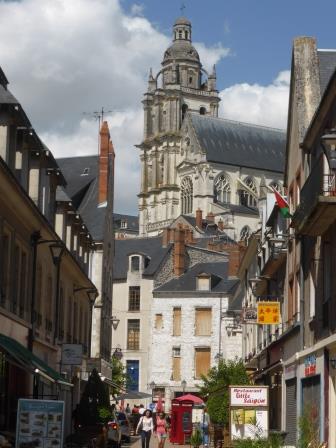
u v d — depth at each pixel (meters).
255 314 39.66
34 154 28.45
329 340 21.03
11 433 22.56
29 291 27.77
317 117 23.39
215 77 160.38
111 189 58.09
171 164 145.88
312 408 20.19
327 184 20.48
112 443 33.78
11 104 23.28
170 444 42.62
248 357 48.19
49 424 18.41
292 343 29.22
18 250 25.98
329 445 21.09
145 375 73.88
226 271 74.81
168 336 73.38
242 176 139.75
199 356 71.88
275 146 145.38
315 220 20.92
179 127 152.38
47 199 31.30
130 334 75.19
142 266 75.94
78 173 57.94
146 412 32.19
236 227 131.12
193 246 83.75
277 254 32.44
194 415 56.66
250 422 22.95
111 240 57.88
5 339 22.39
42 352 30.62
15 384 26.48
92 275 51.25
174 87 153.75
